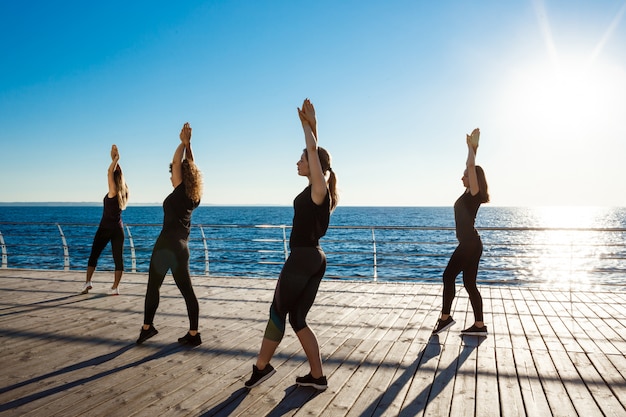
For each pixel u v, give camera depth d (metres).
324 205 3.09
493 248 31.06
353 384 3.47
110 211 6.85
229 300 6.69
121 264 7.00
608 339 4.78
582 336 4.89
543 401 3.17
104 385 3.44
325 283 8.16
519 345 4.54
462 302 6.62
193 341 4.46
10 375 3.64
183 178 4.29
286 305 3.20
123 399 3.18
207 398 3.19
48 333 4.88
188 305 4.44
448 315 4.89
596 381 3.57
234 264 20.64
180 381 3.52
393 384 3.47
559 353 4.29
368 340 4.67
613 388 3.42
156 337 4.74
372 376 3.64
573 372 3.77
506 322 5.50
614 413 2.98
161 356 4.13
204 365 3.89
